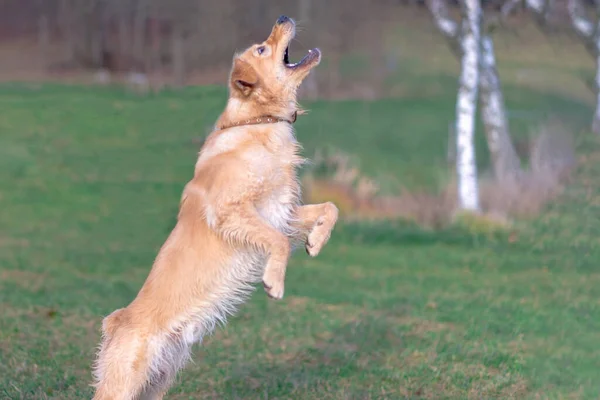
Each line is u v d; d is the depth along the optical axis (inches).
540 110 820.0
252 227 229.6
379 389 274.5
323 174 689.0
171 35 1417.3
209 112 1028.5
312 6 1362.0
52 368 297.7
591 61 834.2
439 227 616.1
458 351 313.7
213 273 231.1
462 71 620.4
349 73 1285.7
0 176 833.5
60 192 776.9
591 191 576.4
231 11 1370.6
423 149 914.1
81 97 1165.1
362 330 341.7
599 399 266.1
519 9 665.6
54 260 530.9
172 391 276.4
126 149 944.9
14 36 1525.6
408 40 1300.4
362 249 560.7
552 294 406.0
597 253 478.0
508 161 653.9
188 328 230.4
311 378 285.4
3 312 386.0
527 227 567.8
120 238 608.1
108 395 220.2
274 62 247.0
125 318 225.0
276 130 244.5
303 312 386.0
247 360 309.6
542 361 301.4
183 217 235.8
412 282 455.5
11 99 1171.3
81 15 1473.9
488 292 419.2
